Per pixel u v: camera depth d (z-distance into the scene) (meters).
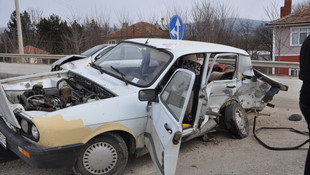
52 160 3.00
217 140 5.05
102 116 3.29
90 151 3.29
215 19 15.94
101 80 4.10
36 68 16.30
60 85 4.68
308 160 2.69
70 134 3.07
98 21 22.22
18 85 4.59
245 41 20.55
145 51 4.35
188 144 4.82
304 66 2.64
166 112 3.07
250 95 5.61
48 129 2.99
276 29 22.88
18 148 3.18
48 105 3.77
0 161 3.93
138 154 3.75
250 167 4.00
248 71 5.29
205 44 4.78
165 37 16.77
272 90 5.55
